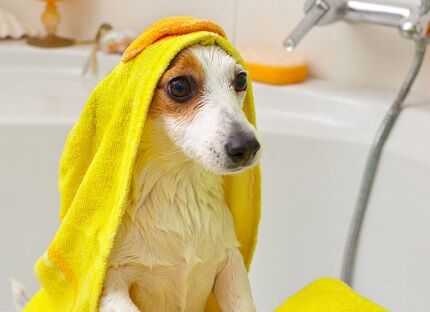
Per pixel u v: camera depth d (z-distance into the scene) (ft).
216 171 2.17
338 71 4.21
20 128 3.59
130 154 2.08
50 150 3.67
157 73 2.09
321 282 2.42
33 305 2.54
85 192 2.21
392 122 3.55
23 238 3.83
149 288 2.35
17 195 3.74
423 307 3.20
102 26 4.62
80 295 2.20
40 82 4.30
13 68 4.48
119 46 4.52
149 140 2.26
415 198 3.34
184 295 2.36
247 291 2.42
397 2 3.60
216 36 2.24
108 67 4.50
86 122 2.24
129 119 2.15
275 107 4.03
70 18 4.92
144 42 2.18
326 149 3.67
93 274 2.15
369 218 3.53
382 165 3.50
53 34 4.75
